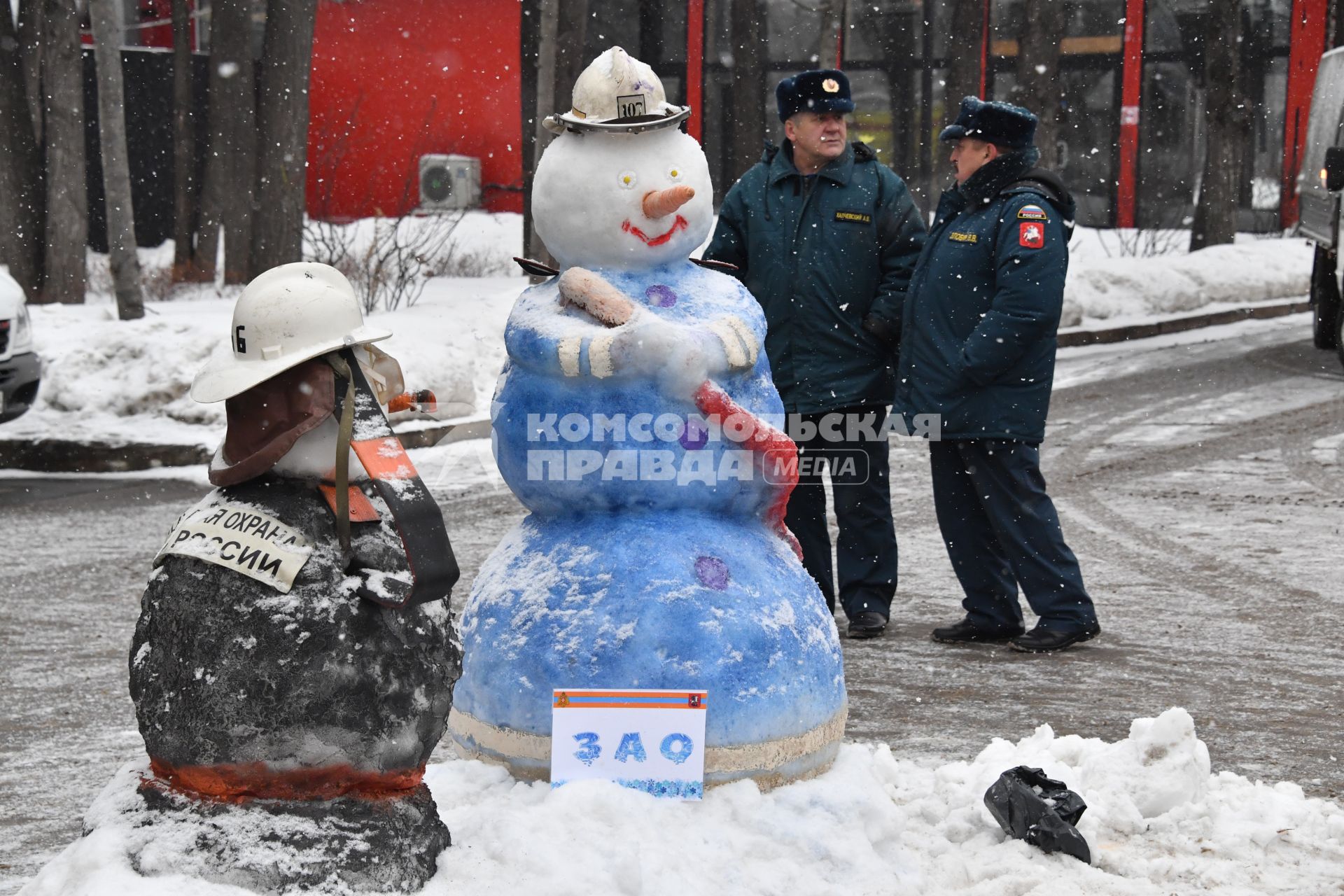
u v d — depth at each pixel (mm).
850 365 6836
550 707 3932
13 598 8281
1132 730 4605
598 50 31141
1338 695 6090
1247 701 6000
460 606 7613
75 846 3352
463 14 30047
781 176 6844
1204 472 11852
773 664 3959
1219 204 27656
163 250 28297
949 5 31125
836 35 22672
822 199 6812
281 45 20031
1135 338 21062
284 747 3291
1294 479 11461
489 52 30234
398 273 21016
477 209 30109
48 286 20531
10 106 20641
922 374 6688
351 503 3391
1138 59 31672
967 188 6703
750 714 3908
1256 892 3848
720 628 3918
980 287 6637
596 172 4121
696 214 4191
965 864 3936
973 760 5156
